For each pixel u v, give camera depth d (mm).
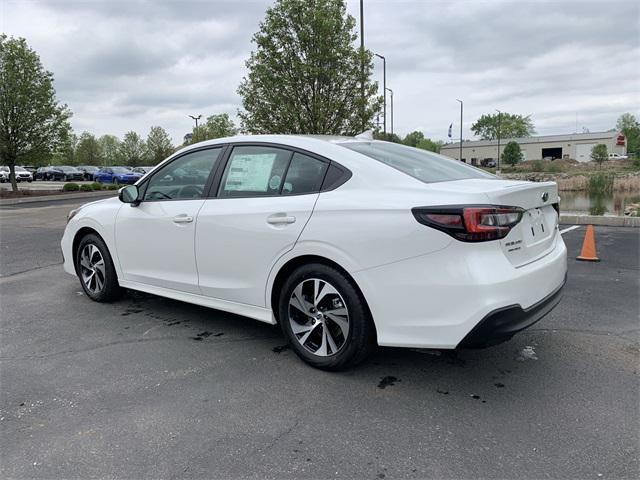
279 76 12148
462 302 2814
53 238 9883
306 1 11984
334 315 3332
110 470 2393
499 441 2600
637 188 32562
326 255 3250
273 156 3725
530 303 2986
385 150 3752
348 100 12688
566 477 2312
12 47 19703
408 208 2971
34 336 4168
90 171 44844
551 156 95000
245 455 2504
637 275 6137
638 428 2707
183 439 2645
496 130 119750
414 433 2684
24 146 20734
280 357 3703
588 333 4145
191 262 4090
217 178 4008
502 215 2906
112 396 3117
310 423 2791
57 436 2682
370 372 3439
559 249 3600
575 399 3037
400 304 2998
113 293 5000
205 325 4410
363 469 2389
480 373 3414
